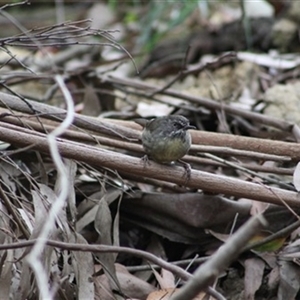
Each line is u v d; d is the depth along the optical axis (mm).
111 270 7082
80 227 7781
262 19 15852
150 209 8180
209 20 17484
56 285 6059
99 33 7766
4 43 7586
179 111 10711
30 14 20156
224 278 7727
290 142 8789
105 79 11148
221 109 9914
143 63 15898
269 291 7547
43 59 14781
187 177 6988
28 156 8297
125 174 8180
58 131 5715
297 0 15516
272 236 7309
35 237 6527
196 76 13477
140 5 19812
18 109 7863
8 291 6363
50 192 7102
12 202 7602
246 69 12969
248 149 8117
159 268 7688
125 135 8109
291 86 11062
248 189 6973
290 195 7027
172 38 16484
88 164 7418
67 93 7449
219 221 7973
